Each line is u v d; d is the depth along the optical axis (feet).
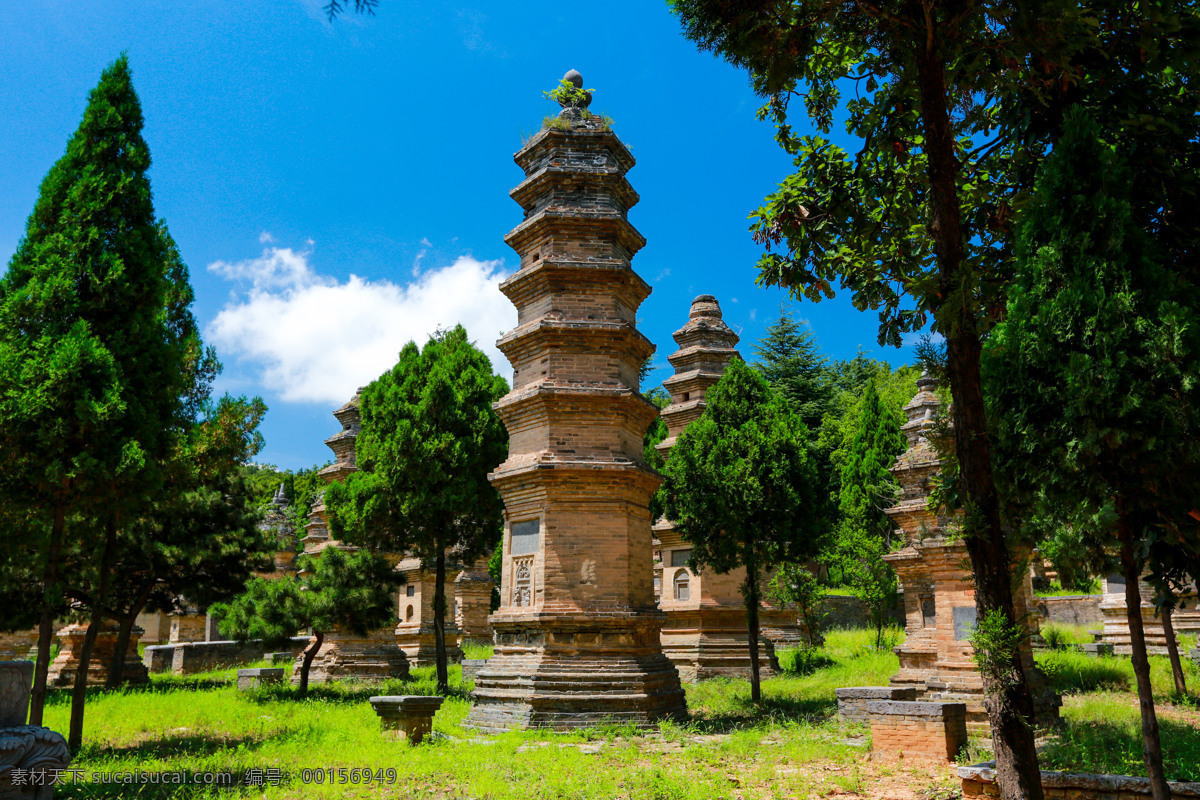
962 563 30.71
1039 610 114.52
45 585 48.80
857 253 43.52
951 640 62.80
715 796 39.83
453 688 94.68
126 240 54.08
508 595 68.03
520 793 40.11
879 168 41.16
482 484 94.27
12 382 48.19
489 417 95.66
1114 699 64.80
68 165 55.01
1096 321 26.73
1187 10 32.71
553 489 66.08
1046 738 50.65
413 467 91.04
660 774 43.42
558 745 55.36
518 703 62.75
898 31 32.60
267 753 51.72
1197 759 38.27
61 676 108.58
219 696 86.17
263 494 117.19
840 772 45.34
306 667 88.38
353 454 128.77
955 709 48.11
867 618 136.77
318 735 58.13
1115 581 92.89
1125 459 26.43
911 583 69.72
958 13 30.50
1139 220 34.14
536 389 67.41
